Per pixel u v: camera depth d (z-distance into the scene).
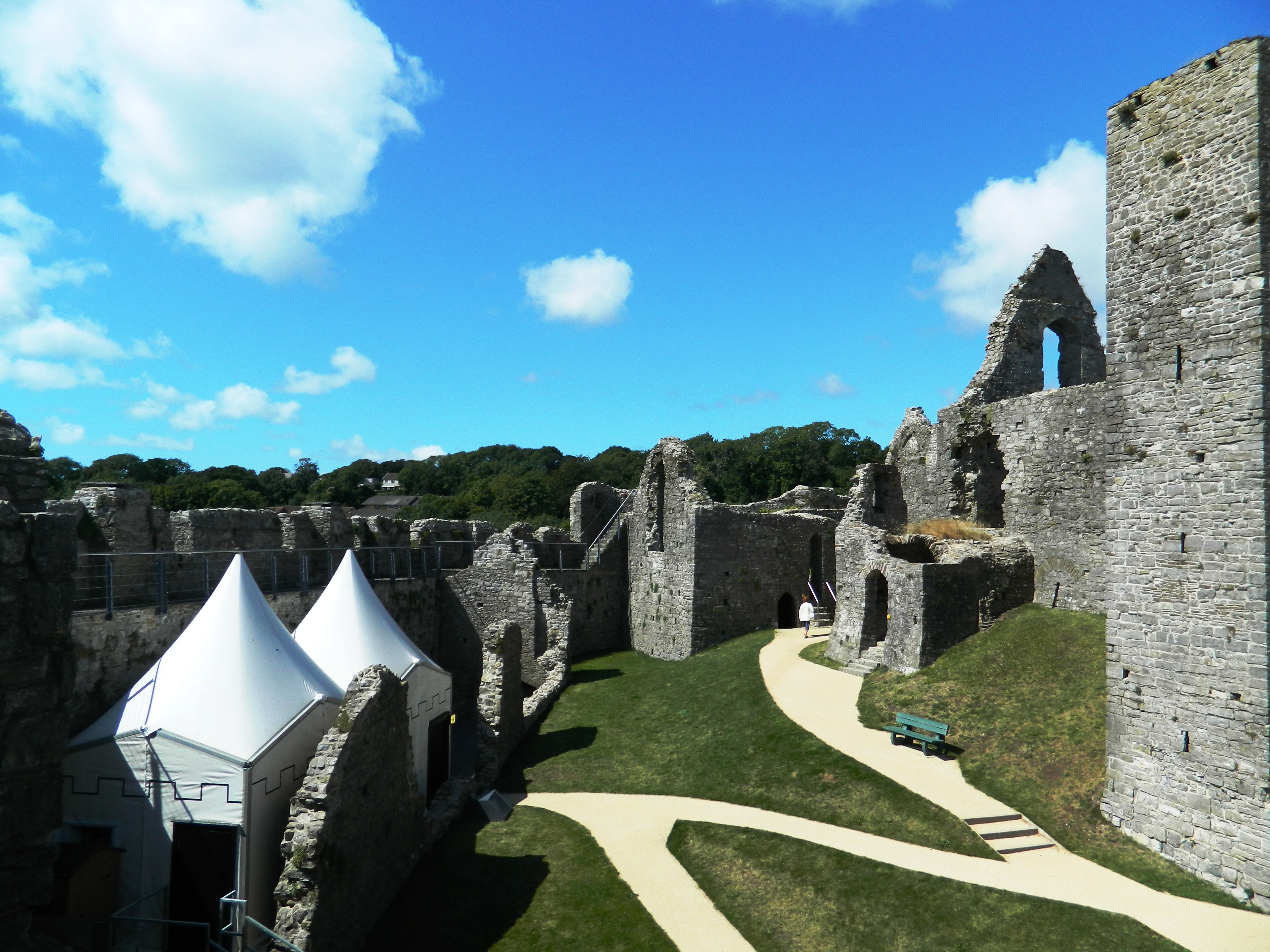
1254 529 15.44
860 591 28.30
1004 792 18.45
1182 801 16.09
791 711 23.98
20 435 10.84
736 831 18.11
